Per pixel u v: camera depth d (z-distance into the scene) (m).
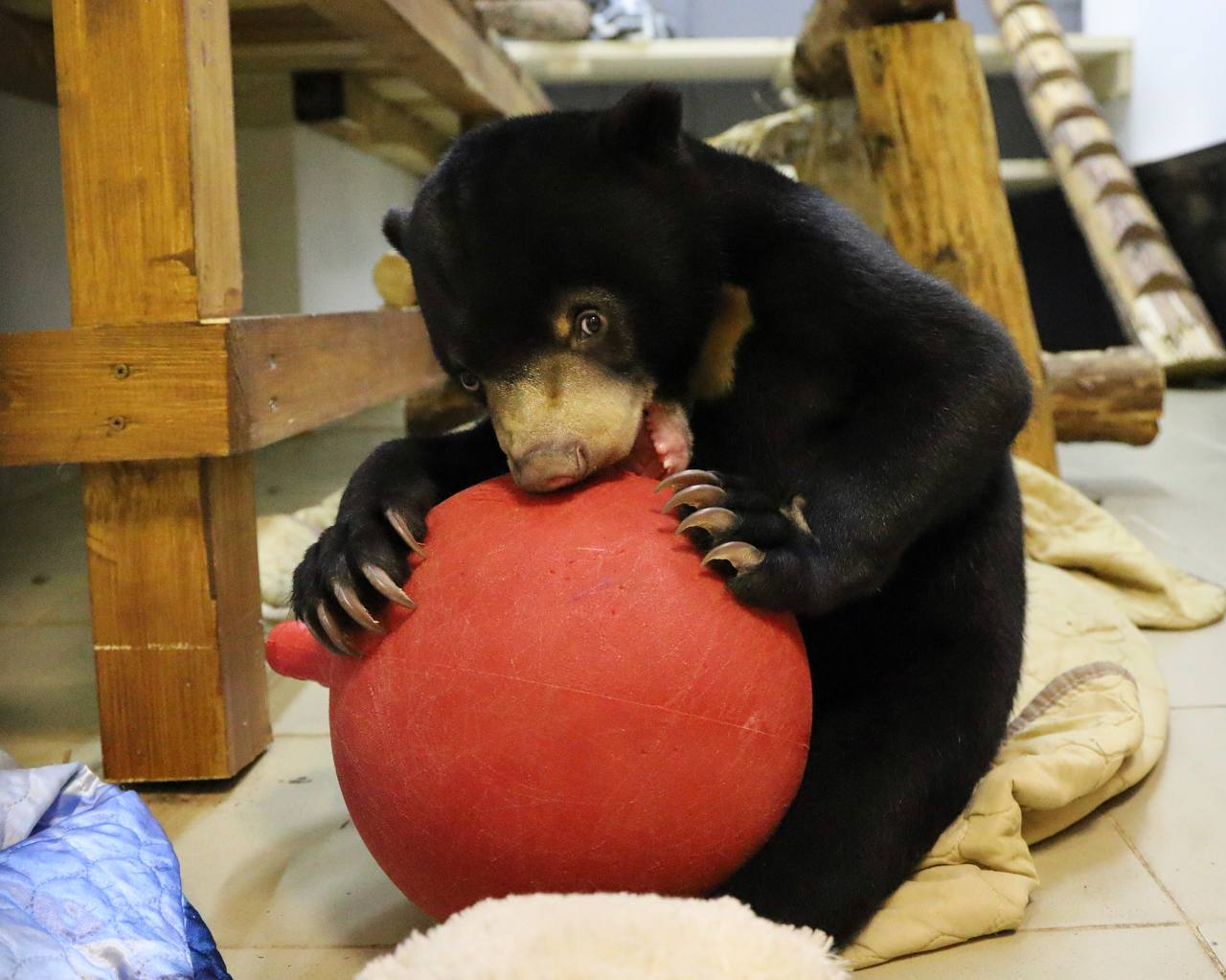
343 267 8.41
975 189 4.57
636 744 1.66
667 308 2.14
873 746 2.16
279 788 2.78
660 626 1.70
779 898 1.94
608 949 1.44
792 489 2.17
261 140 7.23
